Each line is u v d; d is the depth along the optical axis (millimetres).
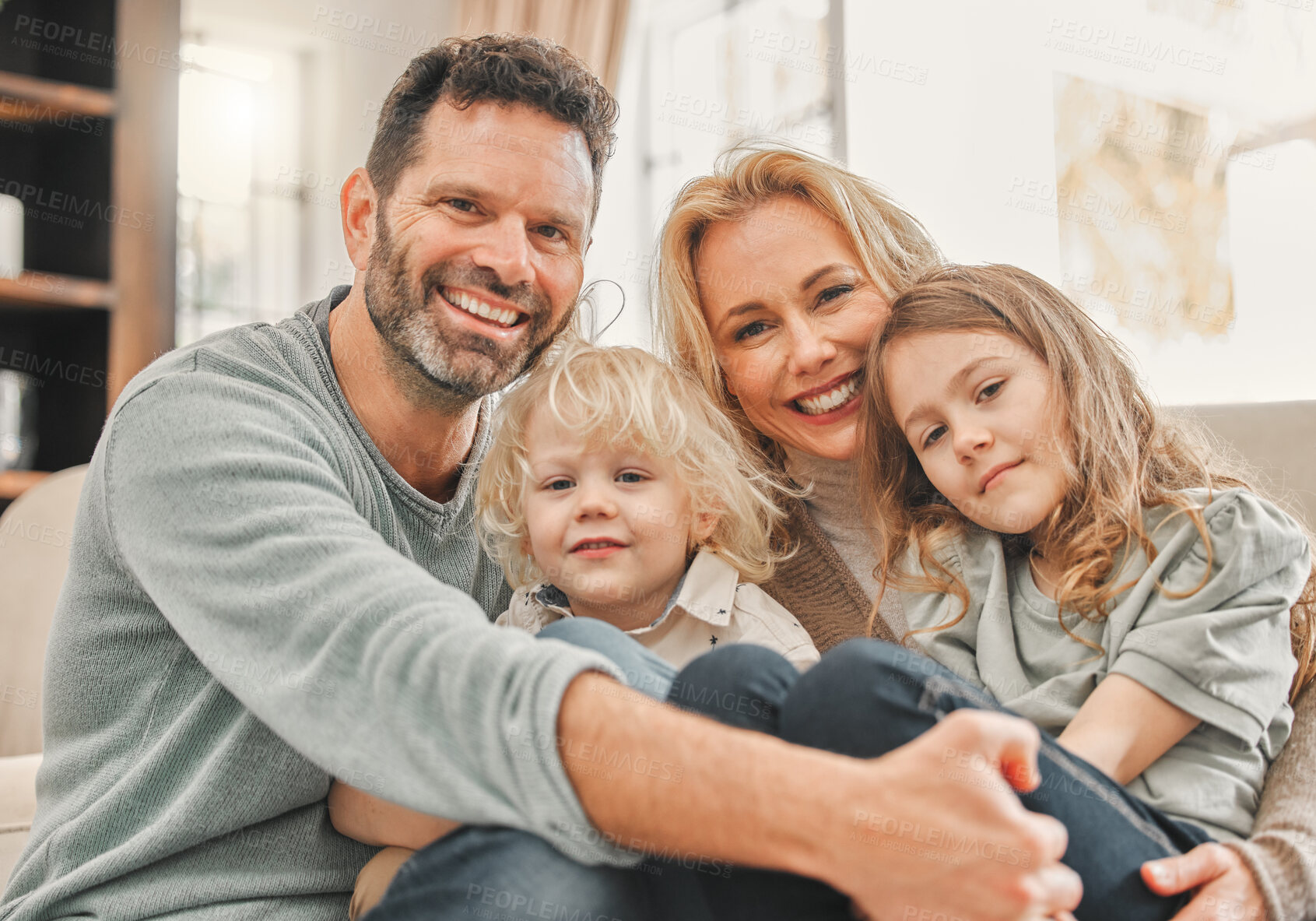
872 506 995
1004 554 950
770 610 959
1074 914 620
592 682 559
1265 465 1113
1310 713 819
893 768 528
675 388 987
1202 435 1069
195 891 738
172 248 2479
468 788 566
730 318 1027
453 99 920
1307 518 1057
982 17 2084
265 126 3498
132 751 784
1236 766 764
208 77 3363
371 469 901
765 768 528
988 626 892
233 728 755
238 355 874
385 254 930
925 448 935
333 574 633
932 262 1093
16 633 1307
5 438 2471
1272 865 654
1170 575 833
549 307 970
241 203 3408
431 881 594
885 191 1063
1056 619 873
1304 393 1903
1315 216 1896
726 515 999
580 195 977
